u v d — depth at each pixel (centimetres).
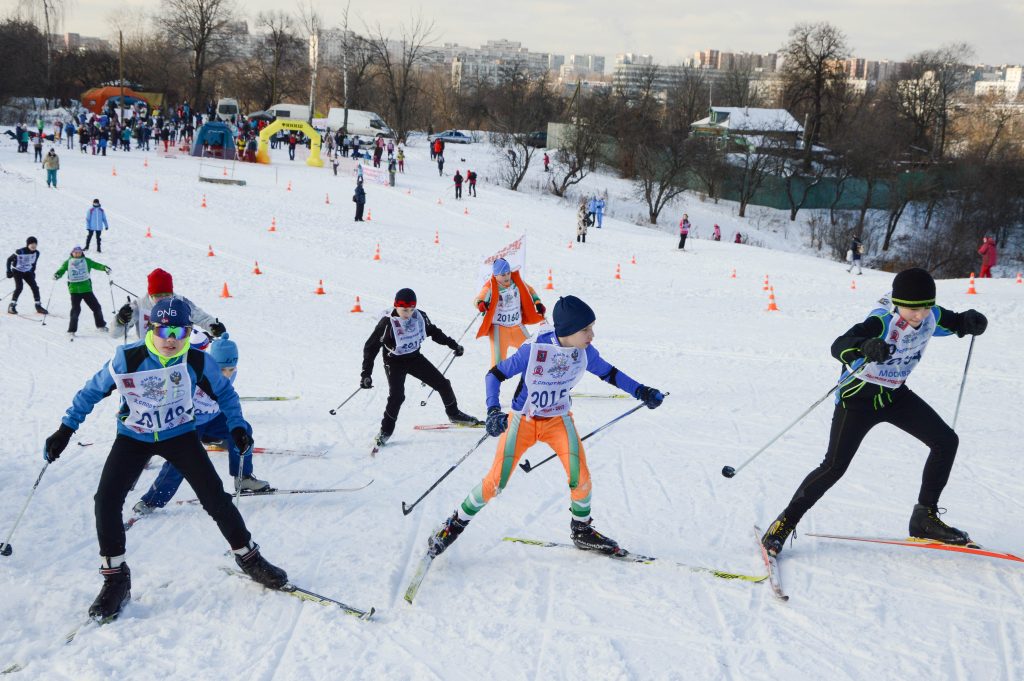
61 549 432
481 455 611
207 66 6069
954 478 547
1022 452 602
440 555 432
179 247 1914
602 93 4975
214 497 378
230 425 398
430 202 3117
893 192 4478
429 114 6831
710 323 1353
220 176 3186
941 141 5619
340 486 542
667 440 643
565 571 410
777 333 1233
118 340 1090
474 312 1440
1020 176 4522
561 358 395
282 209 2608
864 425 406
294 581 397
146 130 3862
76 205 2278
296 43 6575
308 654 334
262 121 5328
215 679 315
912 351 392
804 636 348
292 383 883
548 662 329
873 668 325
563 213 3284
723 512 491
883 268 4206
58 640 341
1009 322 1238
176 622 357
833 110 5838
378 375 933
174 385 367
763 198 4934
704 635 349
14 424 684
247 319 1280
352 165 3962
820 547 438
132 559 420
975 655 333
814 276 2131
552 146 5531
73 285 1089
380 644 342
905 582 395
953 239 4416
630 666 326
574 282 1922
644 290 1852
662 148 4434
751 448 621
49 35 6059
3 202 2172
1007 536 450
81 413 377
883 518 477
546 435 419
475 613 368
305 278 1695
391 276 1800
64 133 4325
